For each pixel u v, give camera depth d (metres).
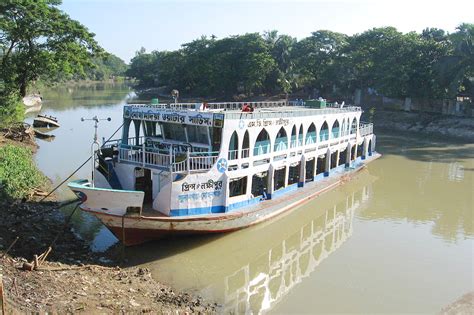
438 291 16.72
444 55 60.25
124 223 17.83
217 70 96.31
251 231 21.83
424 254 20.08
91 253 18.38
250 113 21.02
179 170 19.11
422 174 35.59
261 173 22.45
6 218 19.44
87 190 17.41
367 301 15.98
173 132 21.36
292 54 92.31
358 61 72.56
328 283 17.41
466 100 61.50
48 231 19.67
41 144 42.97
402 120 62.16
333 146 30.42
